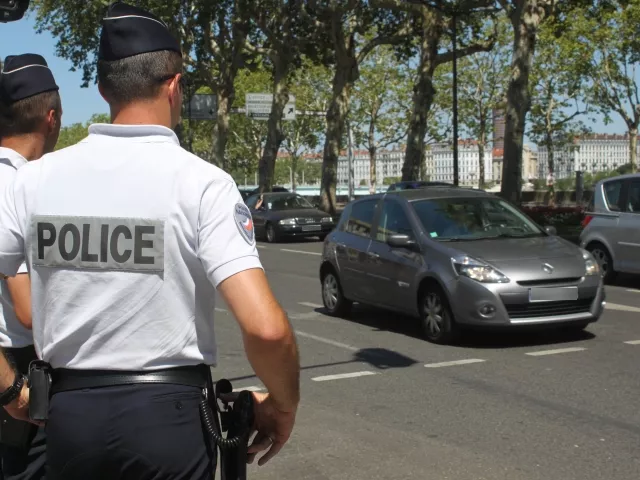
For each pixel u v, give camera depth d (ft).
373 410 20.25
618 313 34.06
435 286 28.43
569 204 153.58
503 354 26.45
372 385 22.80
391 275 30.71
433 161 479.82
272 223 78.95
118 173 6.65
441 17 98.94
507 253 27.84
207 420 6.62
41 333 6.92
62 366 6.68
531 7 78.38
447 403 20.74
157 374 6.55
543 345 27.73
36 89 10.11
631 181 42.68
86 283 6.57
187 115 138.92
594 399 20.83
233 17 114.52
